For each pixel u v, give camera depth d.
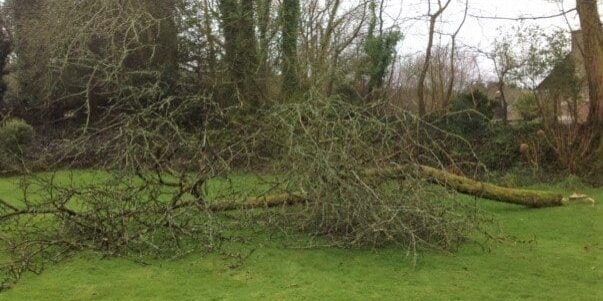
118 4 11.84
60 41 13.30
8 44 21.38
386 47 17.31
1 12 20.95
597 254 6.30
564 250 6.46
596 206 9.38
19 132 14.17
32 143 15.21
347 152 6.34
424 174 6.86
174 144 6.89
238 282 5.14
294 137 6.70
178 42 16.39
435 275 5.39
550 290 5.00
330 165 6.20
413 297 4.76
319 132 6.59
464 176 9.33
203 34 16.55
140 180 7.50
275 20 15.84
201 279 5.22
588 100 14.70
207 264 5.67
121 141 7.34
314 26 16.95
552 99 14.10
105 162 7.02
